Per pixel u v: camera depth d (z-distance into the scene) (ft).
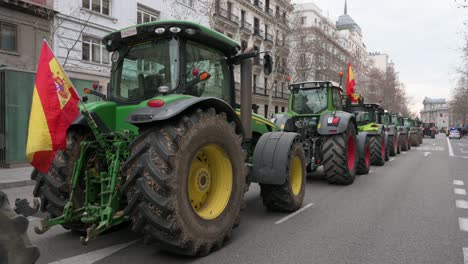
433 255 14.30
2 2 51.34
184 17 82.17
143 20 74.13
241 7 122.31
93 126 13.34
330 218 19.49
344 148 28.53
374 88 218.79
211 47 16.14
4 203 6.68
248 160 20.54
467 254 14.43
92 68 62.95
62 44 58.08
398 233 17.01
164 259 13.44
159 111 12.24
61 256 13.76
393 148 58.65
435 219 19.52
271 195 19.67
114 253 14.05
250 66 16.89
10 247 6.61
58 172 14.21
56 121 11.36
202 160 14.01
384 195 25.85
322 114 31.48
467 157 58.65
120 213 13.39
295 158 20.52
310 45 108.88
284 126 29.17
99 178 14.14
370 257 14.01
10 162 39.45
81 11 60.13
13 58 53.26
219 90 16.58
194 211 12.91
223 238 14.32
